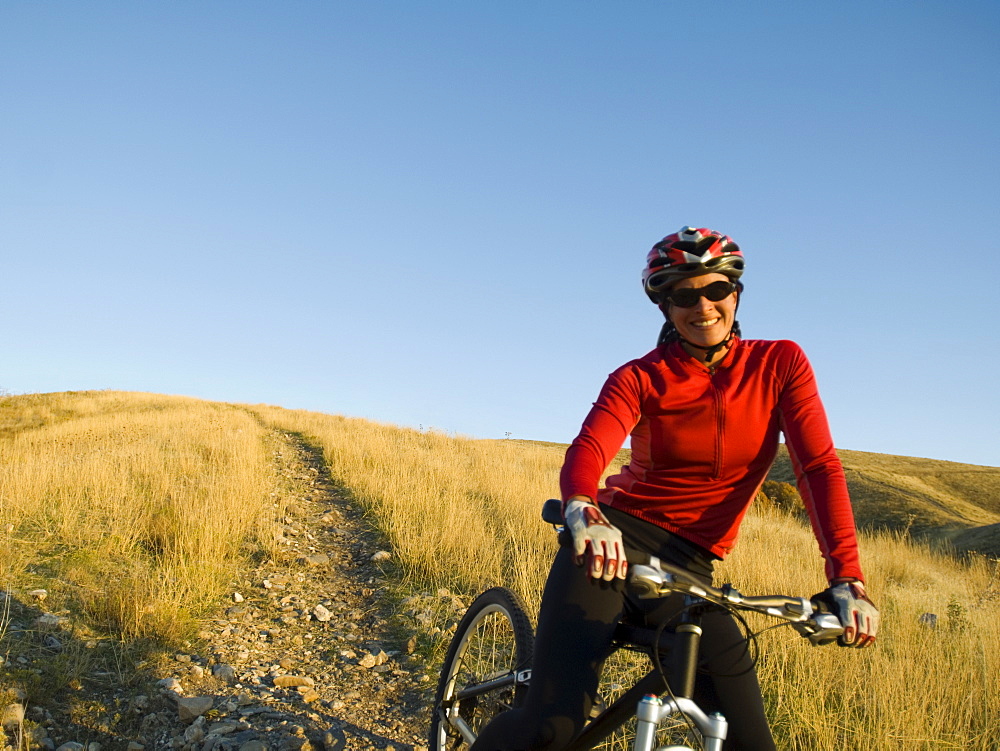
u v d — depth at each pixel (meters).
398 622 5.73
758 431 2.30
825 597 2.00
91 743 3.68
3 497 7.86
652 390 2.28
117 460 11.23
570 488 2.10
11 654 4.32
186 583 5.91
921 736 3.81
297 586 6.61
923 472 63.75
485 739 2.35
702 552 2.40
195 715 4.02
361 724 4.10
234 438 15.48
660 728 3.64
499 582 6.51
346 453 14.29
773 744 2.14
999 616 6.69
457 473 12.60
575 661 2.24
